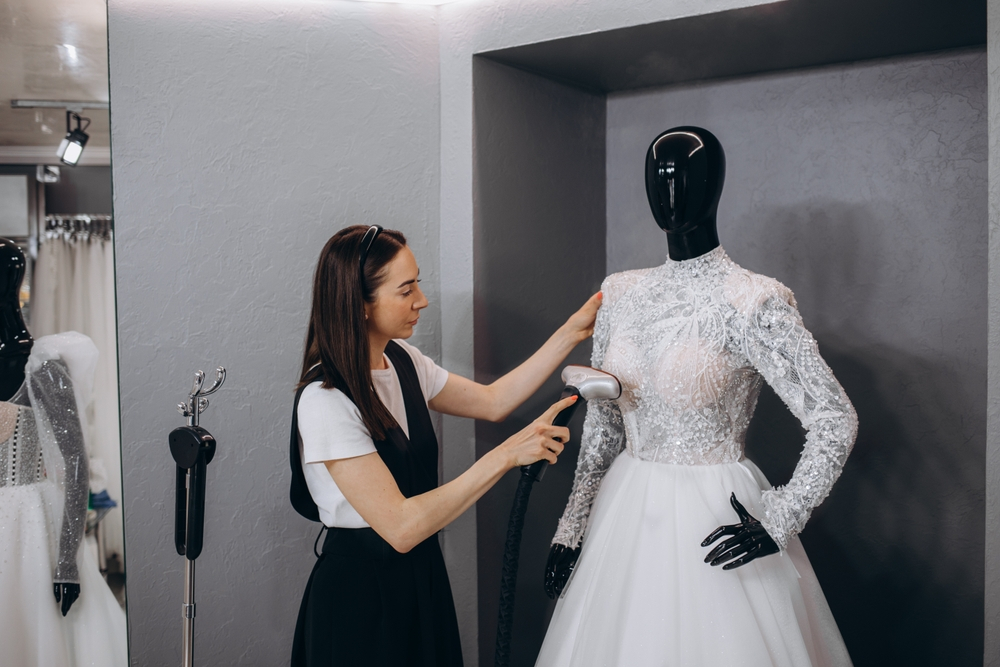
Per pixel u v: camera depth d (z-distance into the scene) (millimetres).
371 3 1946
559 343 1818
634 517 1489
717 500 1438
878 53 1982
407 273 1475
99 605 2033
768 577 1396
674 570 1400
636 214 2441
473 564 2029
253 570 1893
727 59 2047
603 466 1706
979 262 1947
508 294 2109
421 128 2010
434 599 1524
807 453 1351
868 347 2090
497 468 1408
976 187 1938
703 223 1479
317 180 1912
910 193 2014
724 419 1493
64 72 1989
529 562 2238
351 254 1433
